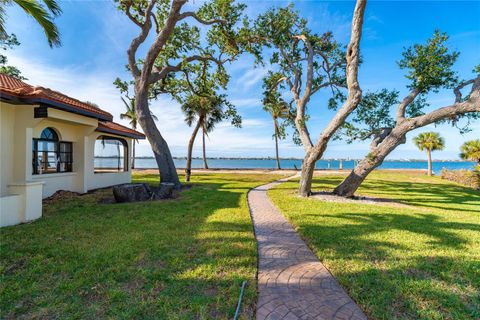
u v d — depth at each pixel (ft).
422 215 22.66
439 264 11.74
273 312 8.14
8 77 27.48
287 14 40.11
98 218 19.72
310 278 10.59
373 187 48.06
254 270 11.02
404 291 9.36
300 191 34.32
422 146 83.87
